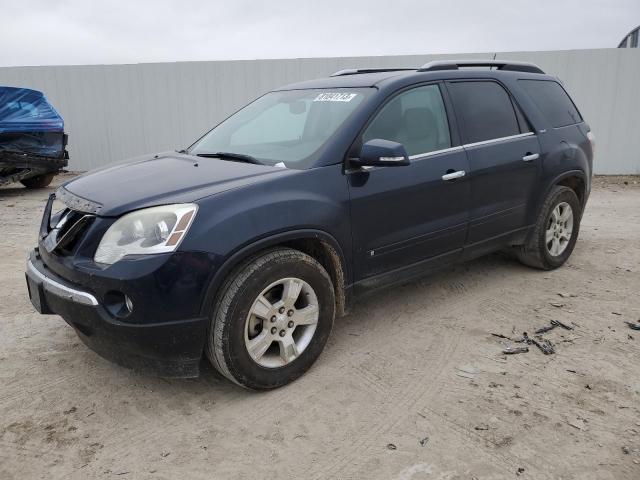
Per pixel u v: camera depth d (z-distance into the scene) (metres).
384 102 3.68
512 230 4.59
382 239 3.58
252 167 3.33
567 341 3.70
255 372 3.01
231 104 12.32
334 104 3.79
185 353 2.82
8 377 3.30
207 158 3.69
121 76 12.71
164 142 12.91
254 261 2.94
